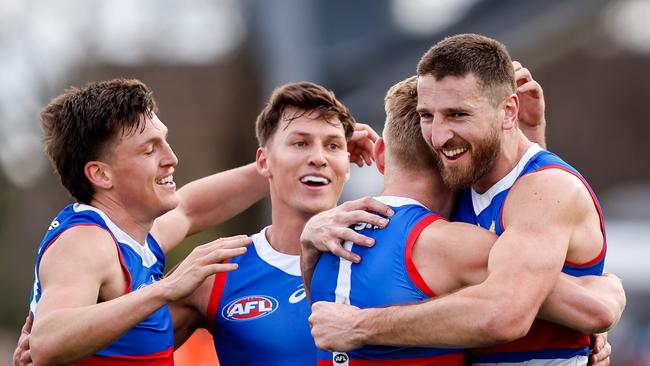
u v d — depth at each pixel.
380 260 16.05
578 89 116.94
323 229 16.69
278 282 19.42
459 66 15.73
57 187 73.75
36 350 16.34
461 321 14.84
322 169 19.20
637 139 116.06
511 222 15.63
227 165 73.69
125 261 17.92
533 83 18.62
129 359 17.62
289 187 19.31
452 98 15.70
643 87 116.38
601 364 17.77
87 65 72.44
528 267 14.94
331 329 15.97
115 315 16.22
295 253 19.67
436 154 16.23
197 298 19.69
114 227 18.02
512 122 16.17
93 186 18.20
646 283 54.09
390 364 15.95
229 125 73.62
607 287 16.05
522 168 16.30
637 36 117.31
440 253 15.68
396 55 40.47
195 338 31.50
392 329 15.37
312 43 40.06
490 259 15.26
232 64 72.88
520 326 14.73
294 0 39.91
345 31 40.25
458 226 15.88
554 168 16.02
